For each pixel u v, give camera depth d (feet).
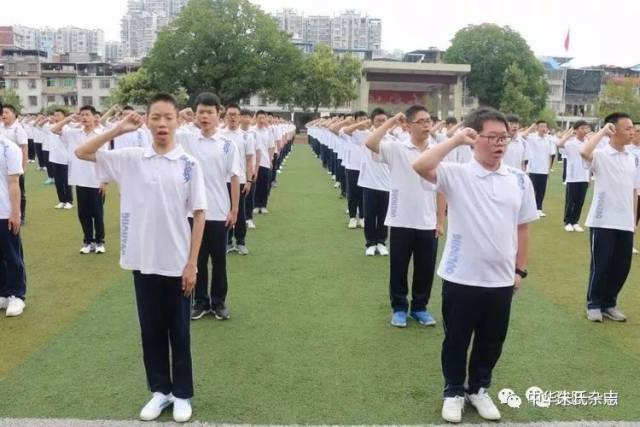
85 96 177.68
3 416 11.51
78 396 12.41
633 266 24.57
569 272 23.31
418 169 11.15
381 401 12.39
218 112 17.35
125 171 11.28
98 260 23.76
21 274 17.70
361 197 31.22
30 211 34.58
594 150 17.33
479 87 152.35
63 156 34.73
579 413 12.05
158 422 11.37
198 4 124.16
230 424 11.34
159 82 125.39
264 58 125.39
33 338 15.56
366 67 132.26
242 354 14.71
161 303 11.49
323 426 11.32
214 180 16.79
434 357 14.73
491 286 11.14
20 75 177.37
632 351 15.33
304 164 69.92
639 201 20.26
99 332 16.01
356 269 22.86
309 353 14.84
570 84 192.34
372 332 16.35
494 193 11.09
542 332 16.57
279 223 32.19
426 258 16.85
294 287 20.40
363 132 30.37
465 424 11.52
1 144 16.80
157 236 11.16
